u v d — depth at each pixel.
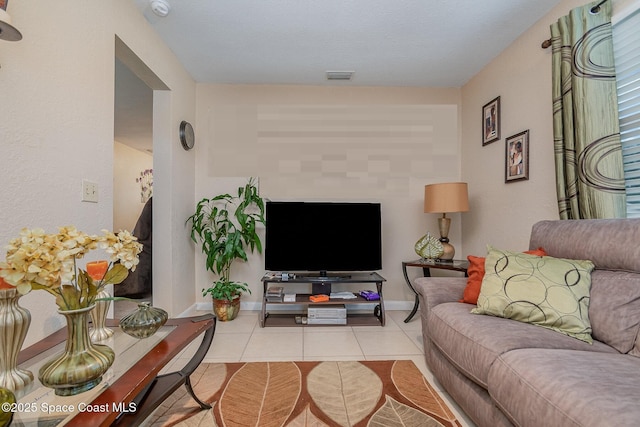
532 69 2.20
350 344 2.27
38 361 0.99
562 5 1.93
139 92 3.22
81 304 0.88
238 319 2.85
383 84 3.18
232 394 1.59
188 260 2.93
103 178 1.62
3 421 0.66
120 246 1.00
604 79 1.60
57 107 1.32
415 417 1.41
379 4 1.98
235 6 1.99
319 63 2.75
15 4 1.13
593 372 0.91
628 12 1.56
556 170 1.81
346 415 1.42
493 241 2.66
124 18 1.84
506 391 1.01
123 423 1.07
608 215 1.55
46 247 0.77
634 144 1.59
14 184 1.13
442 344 1.48
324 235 2.88
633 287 1.22
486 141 2.75
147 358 1.07
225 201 3.13
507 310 1.39
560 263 1.44
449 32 2.28
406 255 3.20
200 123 3.13
